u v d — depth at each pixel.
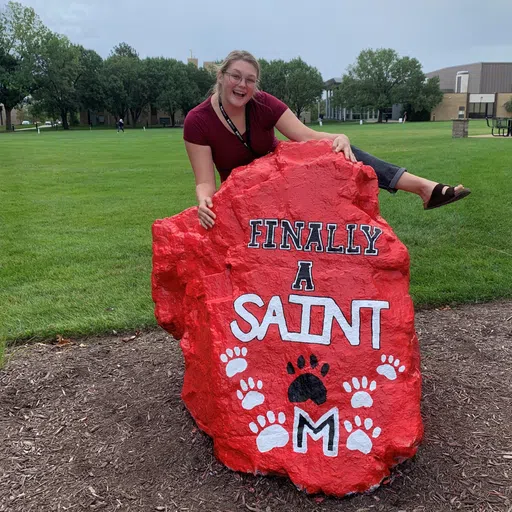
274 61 85.81
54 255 6.98
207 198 3.17
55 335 4.76
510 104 80.12
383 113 88.56
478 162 12.98
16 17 65.88
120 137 40.56
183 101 81.31
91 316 5.07
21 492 2.86
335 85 101.94
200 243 3.13
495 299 5.25
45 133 54.62
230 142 3.38
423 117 86.06
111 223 8.77
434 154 15.55
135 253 7.01
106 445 3.24
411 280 5.67
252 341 2.87
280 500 2.75
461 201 8.61
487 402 3.55
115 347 4.57
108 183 13.32
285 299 2.88
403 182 3.53
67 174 15.38
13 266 6.55
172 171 15.54
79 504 2.76
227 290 3.00
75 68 71.44
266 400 2.83
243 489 2.83
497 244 6.62
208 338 2.96
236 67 3.11
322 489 2.71
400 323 2.80
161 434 3.32
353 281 2.84
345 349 2.78
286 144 3.14
